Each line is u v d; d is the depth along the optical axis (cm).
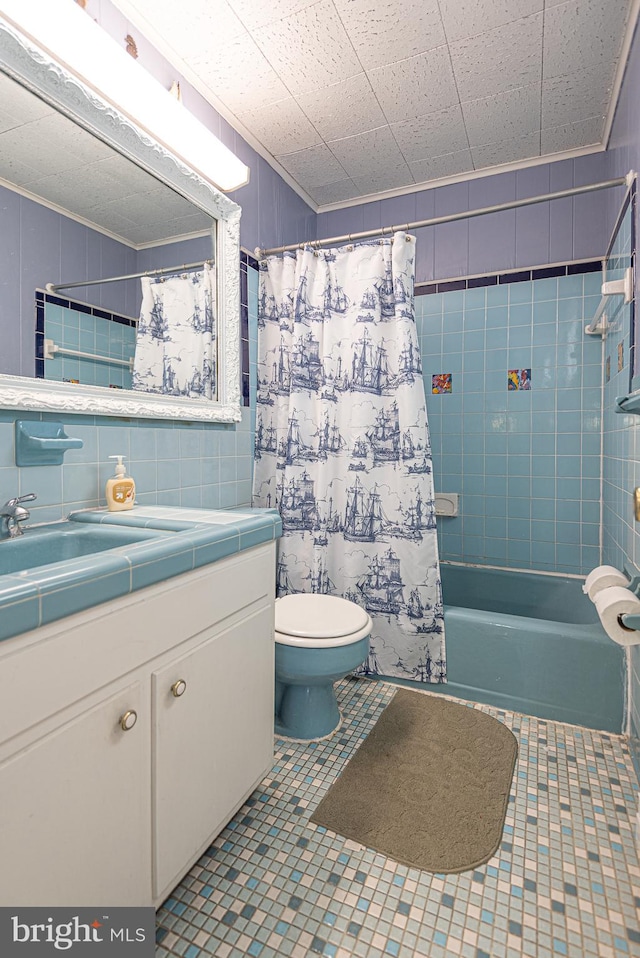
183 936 97
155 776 92
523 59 176
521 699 179
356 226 281
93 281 140
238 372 200
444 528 271
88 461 139
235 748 118
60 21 116
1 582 68
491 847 119
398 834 123
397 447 195
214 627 109
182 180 169
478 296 257
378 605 200
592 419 238
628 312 165
